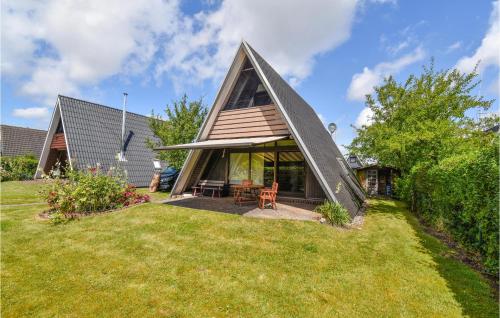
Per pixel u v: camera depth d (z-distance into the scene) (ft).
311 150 39.04
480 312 14.75
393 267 20.66
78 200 35.45
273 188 41.63
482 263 21.39
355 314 14.56
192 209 38.93
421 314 14.58
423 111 46.44
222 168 57.88
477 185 22.11
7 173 87.45
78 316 14.07
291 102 51.31
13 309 14.58
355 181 68.95
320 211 35.45
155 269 19.51
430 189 36.81
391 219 40.29
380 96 53.47
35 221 32.22
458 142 41.81
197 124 66.90
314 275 19.02
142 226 30.04
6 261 20.66
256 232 28.25
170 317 14.07
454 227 27.86
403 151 45.47
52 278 18.03
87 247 23.73
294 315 14.38
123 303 15.24
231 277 18.45
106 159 77.71
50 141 84.84
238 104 51.29
